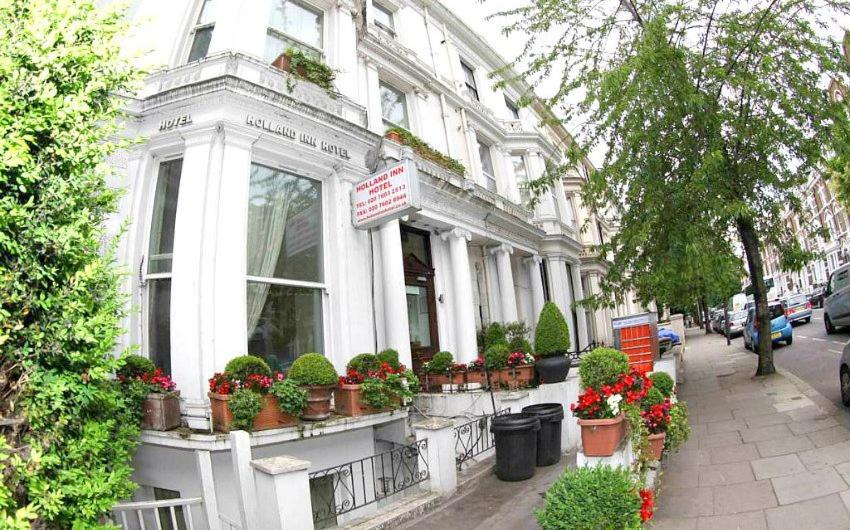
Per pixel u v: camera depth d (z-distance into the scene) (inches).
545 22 425.4
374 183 324.2
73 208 135.3
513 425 280.8
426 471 268.1
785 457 260.5
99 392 137.8
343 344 315.9
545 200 783.7
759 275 499.2
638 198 450.0
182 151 299.0
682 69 395.5
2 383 122.2
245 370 249.4
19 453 121.5
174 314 269.9
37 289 129.0
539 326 397.4
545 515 170.9
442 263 513.7
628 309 1453.0
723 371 597.9
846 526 181.9
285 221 315.6
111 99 151.0
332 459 288.5
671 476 260.4
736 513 206.7
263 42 319.0
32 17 131.3
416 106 539.2
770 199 471.2
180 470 269.1
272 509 191.0
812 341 776.3
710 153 393.7
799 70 393.4
